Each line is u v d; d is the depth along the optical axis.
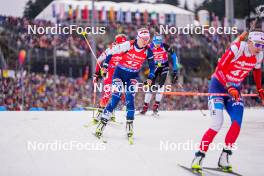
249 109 43.09
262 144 22.92
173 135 24.56
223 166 17.52
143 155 19.89
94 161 18.67
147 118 31.05
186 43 83.31
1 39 72.50
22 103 68.69
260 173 17.45
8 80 70.06
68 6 77.81
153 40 31.39
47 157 19.19
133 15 83.19
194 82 82.06
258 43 16.39
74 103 72.06
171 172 17.22
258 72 18.17
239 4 69.56
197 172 16.91
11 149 20.48
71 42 78.25
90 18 78.88
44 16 80.81
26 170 17.11
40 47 76.31
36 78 72.12
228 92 17.00
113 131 25.12
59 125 26.62
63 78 75.19
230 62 16.84
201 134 24.95
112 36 79.94
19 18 75.56
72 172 16.95
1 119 28.95
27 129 25.22
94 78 27.45
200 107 69.62
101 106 26.70
